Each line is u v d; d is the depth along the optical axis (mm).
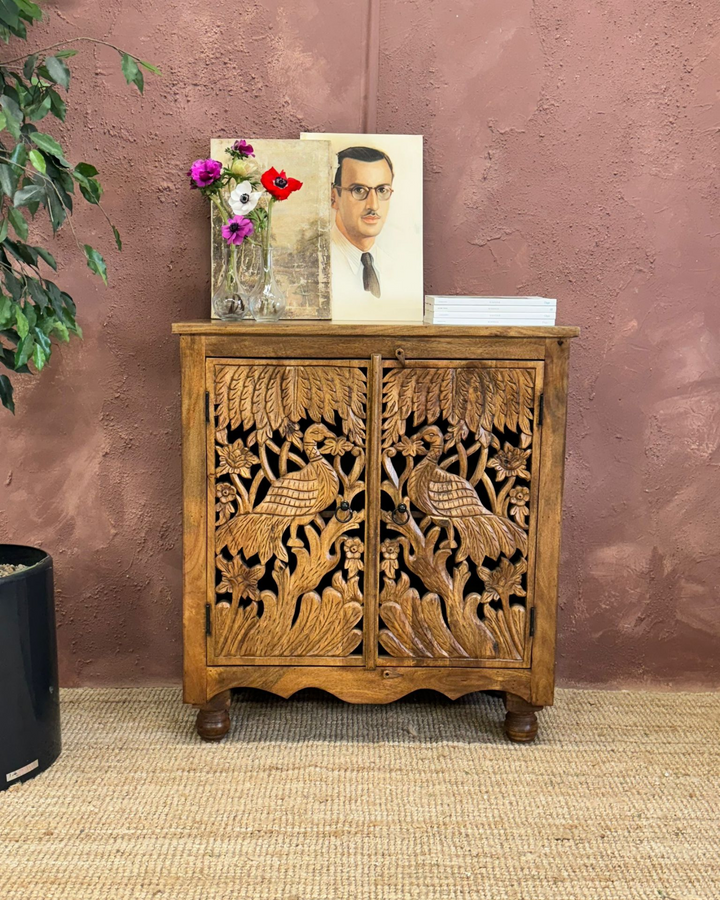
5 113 1560
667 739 1961
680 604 2188
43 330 1714
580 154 2059
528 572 1846
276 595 1853
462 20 2020
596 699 2158
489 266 2096
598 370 2131
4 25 1753
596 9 2016
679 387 2139
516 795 1719
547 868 1498
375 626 1853
